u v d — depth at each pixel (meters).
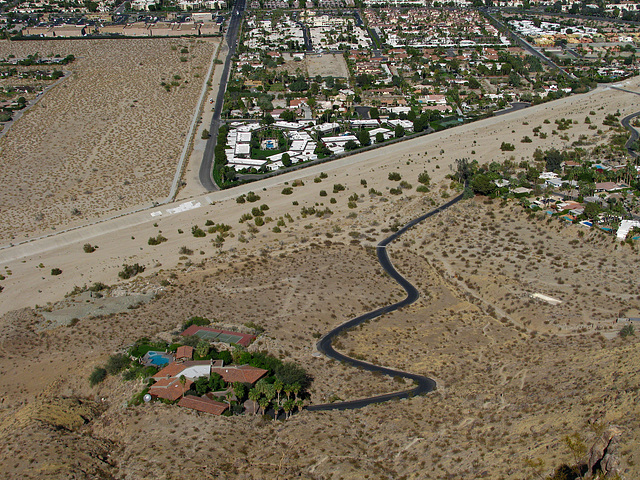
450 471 106.44
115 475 116.38
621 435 97.19
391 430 123.75
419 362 154.62
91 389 149.38
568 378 129.88
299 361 156.12
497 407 125.75
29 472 113.75
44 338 175.00
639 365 124.50
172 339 164.62
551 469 99.31
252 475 111.69
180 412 133.12
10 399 150.38
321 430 124.81
